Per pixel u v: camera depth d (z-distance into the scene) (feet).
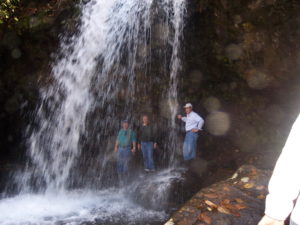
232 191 12.12
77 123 30.94
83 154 31.63
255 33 24.99
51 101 29.60
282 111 28.40
